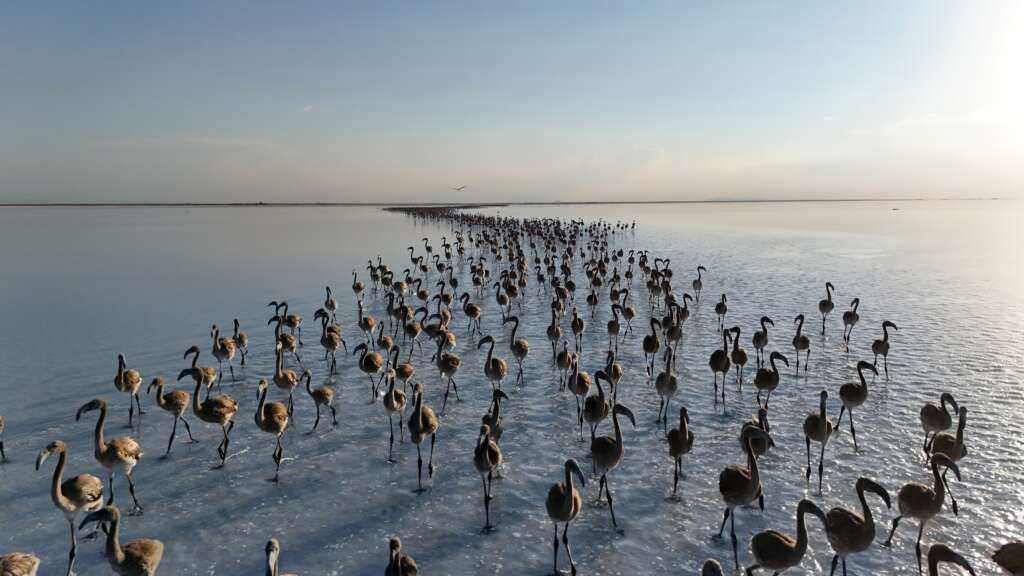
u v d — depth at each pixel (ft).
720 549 37.14
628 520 40.63
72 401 62.59
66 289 131.34
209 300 118.01
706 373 70.54
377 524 40.78
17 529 40.01
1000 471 45.11
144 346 83.61
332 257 197.36
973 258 173.47
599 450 40.01
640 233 301.43
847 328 89.86
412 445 52.95
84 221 501.56
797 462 47.60
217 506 43.09
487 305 116.67
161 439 54.03
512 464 49.11
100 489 37.37
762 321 72.02
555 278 125.18
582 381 55.21
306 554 37.55
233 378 70.69
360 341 87.61
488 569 35.91
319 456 50.85
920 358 73.56
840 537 31.89
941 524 38.73
